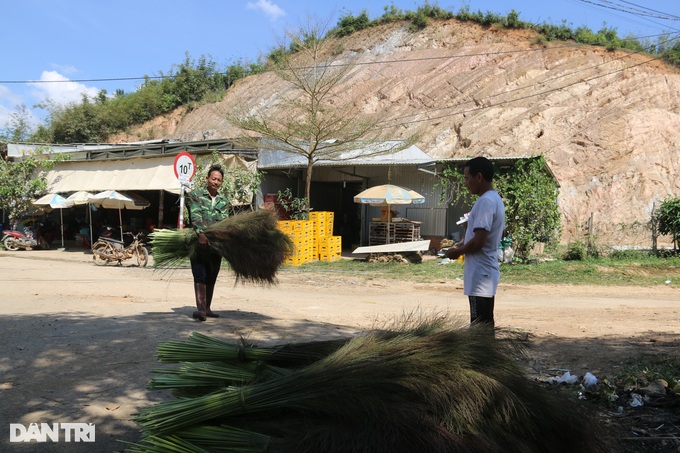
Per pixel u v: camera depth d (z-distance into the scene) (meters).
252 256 5.69
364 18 49.00
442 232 19.36
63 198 20.83
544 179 15.96
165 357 3.38
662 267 15.27
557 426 2.68
